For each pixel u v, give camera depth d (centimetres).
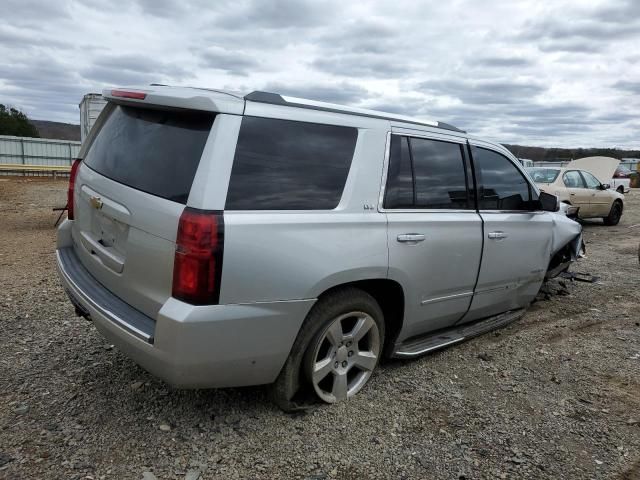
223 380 276
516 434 312
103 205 306
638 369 417
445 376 388
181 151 275
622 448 302
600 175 2200
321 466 273
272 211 277
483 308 440
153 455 274
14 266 683
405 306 355
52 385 342
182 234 252
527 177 481
